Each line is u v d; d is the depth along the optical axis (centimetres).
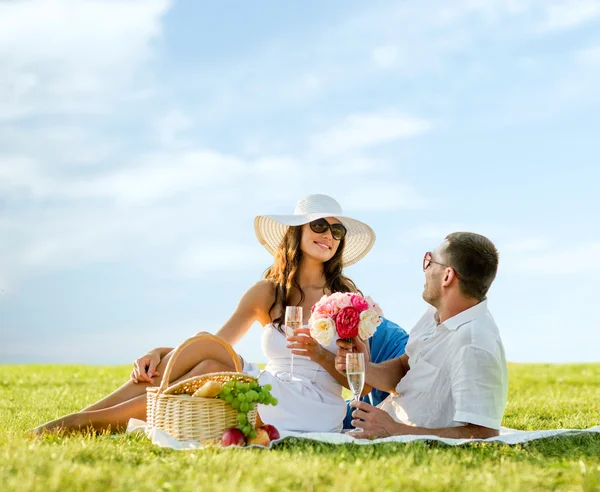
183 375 570
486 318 523
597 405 910
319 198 684
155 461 414
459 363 502
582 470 395
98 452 441
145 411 557
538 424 718
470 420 491
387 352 652
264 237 721
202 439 489
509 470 397
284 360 614
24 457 400
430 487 356
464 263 511
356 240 734
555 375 1516
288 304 642
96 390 1178
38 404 916
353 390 511
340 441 495
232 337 629
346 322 542
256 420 549
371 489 350
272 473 373
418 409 535
